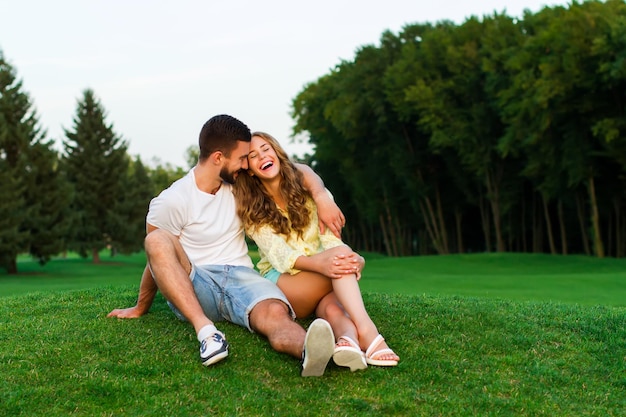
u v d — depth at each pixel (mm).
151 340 3965
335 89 36125
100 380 3377
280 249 4023
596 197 28484
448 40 30172
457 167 32562
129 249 45562
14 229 32406
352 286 3812
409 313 4863
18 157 34656
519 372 3787
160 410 3094
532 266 24156
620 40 21594
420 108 30172
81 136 44688
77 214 37406
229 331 4062
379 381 3490
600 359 4062
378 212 39688
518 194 32062
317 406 3180
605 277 16016
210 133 3979
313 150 42938
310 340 3250
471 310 5090
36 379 3404
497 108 28141
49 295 5848
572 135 25266
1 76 34000
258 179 4219
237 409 3111
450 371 3721
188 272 4023
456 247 41500
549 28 24781
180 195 4035
